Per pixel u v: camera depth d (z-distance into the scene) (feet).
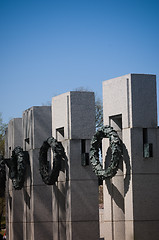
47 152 120.67
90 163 108.17
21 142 141.49
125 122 94.22
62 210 112.06
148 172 92.94
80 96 109.70
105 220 97.35
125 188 93.09
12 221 137.28
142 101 94.43
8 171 146.61
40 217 123.65
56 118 113.70
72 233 106.22
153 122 94.73
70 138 108.47
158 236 92.48
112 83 97.45
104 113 98.84
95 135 97.91
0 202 192.95
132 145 92.58
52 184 112.16
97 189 108.37
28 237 127.44
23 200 130.62
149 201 92.48
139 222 91.56
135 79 94.43
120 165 96.17
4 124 215.10
